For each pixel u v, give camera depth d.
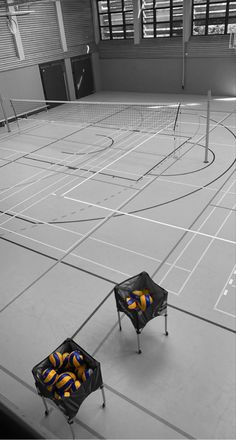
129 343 4.11
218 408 3.37
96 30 16.19
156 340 4.11
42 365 3.28
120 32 15.87
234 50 13.43
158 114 12.85
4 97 13.41
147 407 3.43
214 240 5.69
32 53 13.91
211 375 3.67
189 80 15.09
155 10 14.42
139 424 3.29
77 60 15.89
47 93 15.08
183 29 13.91
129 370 3.80
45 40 14.27
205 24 13.81
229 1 12.88
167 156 9.03
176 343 4.05
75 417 3.40
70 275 5.25
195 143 9.77
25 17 13.22
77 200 7.33
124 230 6.18
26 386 3.75
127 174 8.27
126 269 5.25
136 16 14.68
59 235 6.23
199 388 3.56
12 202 7.49
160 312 3.91
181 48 14.48
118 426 3.29
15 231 6.47
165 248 5.61
